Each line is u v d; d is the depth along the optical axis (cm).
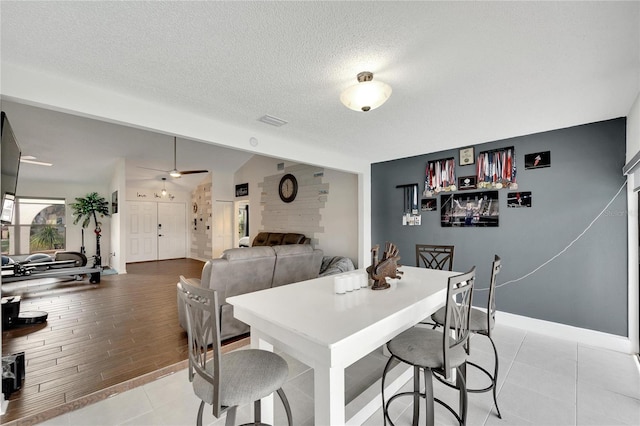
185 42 160
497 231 353
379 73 194
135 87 213
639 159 213
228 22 144
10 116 414
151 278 607
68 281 580
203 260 883
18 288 522
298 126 301
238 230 859
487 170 360
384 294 188
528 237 331
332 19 142
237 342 292
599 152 289
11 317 327
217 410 114
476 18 140
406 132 321
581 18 139
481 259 366
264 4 132
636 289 271
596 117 277
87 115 213
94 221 793
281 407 200
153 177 801
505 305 348
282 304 167
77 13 136
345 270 434
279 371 133
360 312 152
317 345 122
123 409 196
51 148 527
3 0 125
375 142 360
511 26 146
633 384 222
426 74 194
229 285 288
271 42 161
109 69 188
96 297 460
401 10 135
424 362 147
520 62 179
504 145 347
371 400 194
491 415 190
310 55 174
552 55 171
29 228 709
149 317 366
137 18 140
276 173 663
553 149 314
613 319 283
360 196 466
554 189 314
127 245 852
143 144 586
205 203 866
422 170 421
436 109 254
